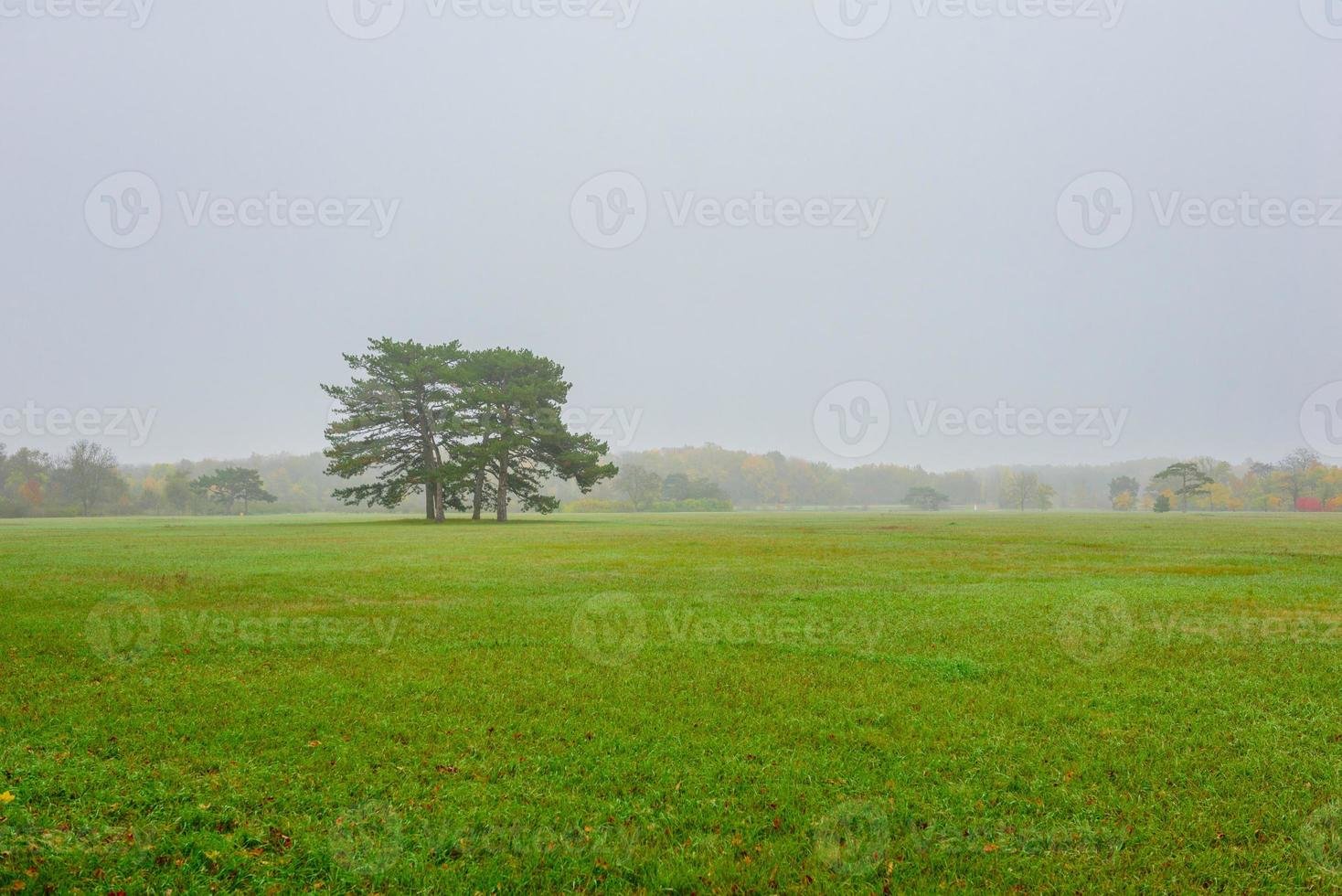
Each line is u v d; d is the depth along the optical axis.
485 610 14.80
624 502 139.12
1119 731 7.60
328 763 6.70
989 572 21.73
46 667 10.01
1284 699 8.71
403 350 61.03
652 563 24.45
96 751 6.96
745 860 5.14
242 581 19.23
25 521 66.88
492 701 8.54
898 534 42.94
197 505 118.69
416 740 7.33
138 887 4.72
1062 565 23.91
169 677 9.50
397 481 60.91
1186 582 19.30
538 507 66.19
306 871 4.97
